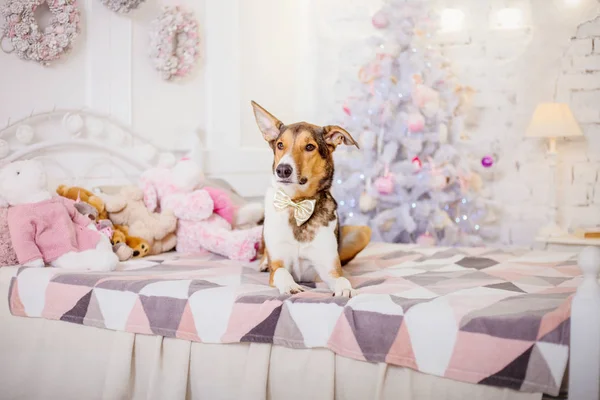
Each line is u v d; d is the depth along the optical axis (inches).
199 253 125.3
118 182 141.3
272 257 98.7
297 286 87.5
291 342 78.9
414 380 73.4
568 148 182.2
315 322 78.1
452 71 191.8
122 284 89.9
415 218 167.0
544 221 186.1
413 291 85.0
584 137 180.5
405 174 165.3
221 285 90.6
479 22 189.3
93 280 92.3
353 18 202.5
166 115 154.5
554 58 182.7
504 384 68.1
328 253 97.1
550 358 66.6
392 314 74.5
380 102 167.0
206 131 165.9
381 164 167.0
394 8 171.5
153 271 102.7
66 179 129.9
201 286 88.3
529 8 184.4
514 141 187.9
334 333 76.7
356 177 168.2
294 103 203.2
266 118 101.5
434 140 167.3
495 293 83.2
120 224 121.6
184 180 126.8
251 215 136.3
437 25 179.8
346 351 75.7
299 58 206.8
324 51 206.1
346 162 171.2
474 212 176.7
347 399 76.8
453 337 70.6
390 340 73.7
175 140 156.9
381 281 95.1
